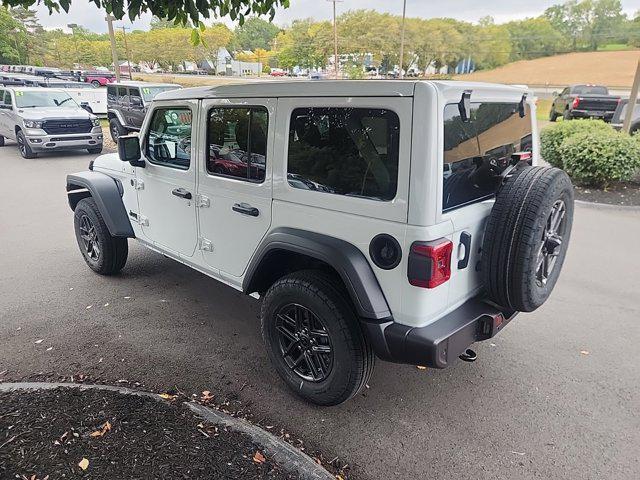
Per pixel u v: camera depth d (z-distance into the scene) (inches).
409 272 90.8
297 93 103.1
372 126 91.8
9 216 289.6
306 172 105.3
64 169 454.6
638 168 330.0
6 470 82.1
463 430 109.2
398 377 129.4
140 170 160.7
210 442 94.6
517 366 134.7
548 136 364.5
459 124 94.0
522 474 96.8
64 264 208.8
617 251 226.7
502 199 98.7
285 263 122.0
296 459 93.3
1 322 155.3
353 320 102.5
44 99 535.5
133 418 99.3
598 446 104.3
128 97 587.5
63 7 105.0
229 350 140.7
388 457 101.0
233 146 122.5
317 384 112.0
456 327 95.9
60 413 98.8
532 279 99.2
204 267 143.3
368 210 94.4
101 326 153.8
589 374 130.9
